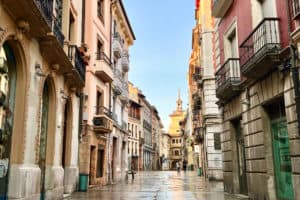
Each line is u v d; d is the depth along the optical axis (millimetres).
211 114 28062
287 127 9344
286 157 9969
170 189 18500
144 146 70000
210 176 27641
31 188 9625
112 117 25828
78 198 13477
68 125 15734
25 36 9445
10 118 9180
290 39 8656
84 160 19062
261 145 11180
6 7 8062
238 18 13391
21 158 9242
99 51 22828
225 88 13703
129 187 20359
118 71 28406
